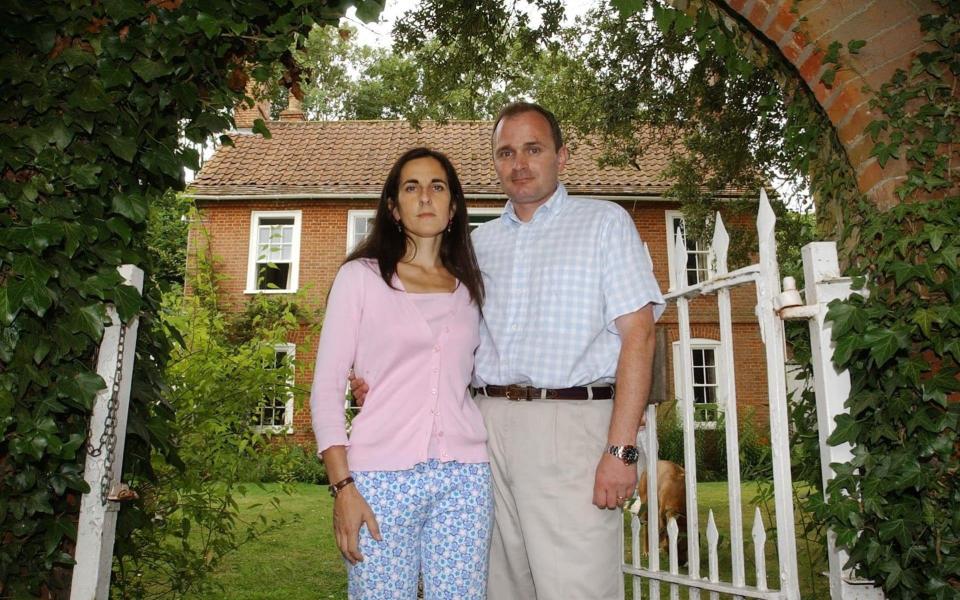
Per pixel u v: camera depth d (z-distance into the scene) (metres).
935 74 2.32
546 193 2.52
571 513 2.28
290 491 4.16
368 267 2.16
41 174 1.84
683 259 2.76
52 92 1.85
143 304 2.07
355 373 2.16
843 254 2.43
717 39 2.75
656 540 2.79
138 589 3.46
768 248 2.26
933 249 2.04
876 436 2.03
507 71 6.76
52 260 1.83
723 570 5.20
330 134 15.74
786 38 2.55
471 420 2.15
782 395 2.21
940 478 2.01
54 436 1.78
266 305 4.88
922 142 2.28
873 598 2.05
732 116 6.86
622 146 9.02
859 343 2.01
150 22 1.95
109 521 1.99
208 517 3.64
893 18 2.44
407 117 7.04
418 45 6.06
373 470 1.99
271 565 5.48
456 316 2.19
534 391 2.38
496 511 2.48
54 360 1.82
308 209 13.90
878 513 1.97
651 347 2.30
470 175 14.09
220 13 1.97
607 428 2.36
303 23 2.08
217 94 2.15
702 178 8.57
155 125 2.03
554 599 2.25
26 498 1.83
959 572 1.92
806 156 2.74
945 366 2.08
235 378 4.00
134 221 1.97
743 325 12.34
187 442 3.58
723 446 10.20
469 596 2.01
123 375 2.06
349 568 2.02
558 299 2.38
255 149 15.18
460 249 2.34
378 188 13.73
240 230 13.87
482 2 5.73
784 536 2.19
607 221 2.41
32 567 1.88
